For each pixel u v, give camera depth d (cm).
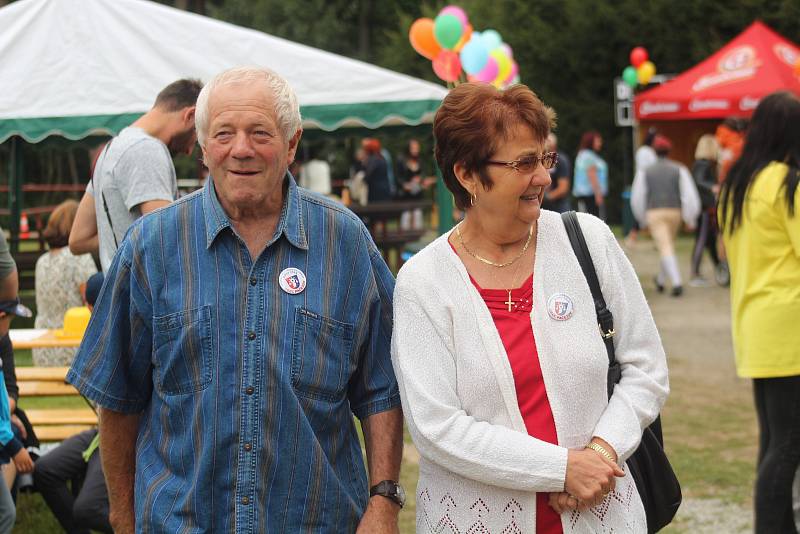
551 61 2628
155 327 247
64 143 1112
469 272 257
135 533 259
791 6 2381
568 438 246
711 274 1498
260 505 241
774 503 421
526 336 250
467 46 983
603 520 247
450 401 248
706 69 1811
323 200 261
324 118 859
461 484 250
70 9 808
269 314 246
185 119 431
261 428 242
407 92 866
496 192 247
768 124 424
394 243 1429
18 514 560
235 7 3459
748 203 422
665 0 2458
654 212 1298
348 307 255
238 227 252
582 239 257
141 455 254
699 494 569
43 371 548
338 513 250
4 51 796
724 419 732
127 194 410
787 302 416
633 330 258
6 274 382
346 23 3581
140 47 812
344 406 257
